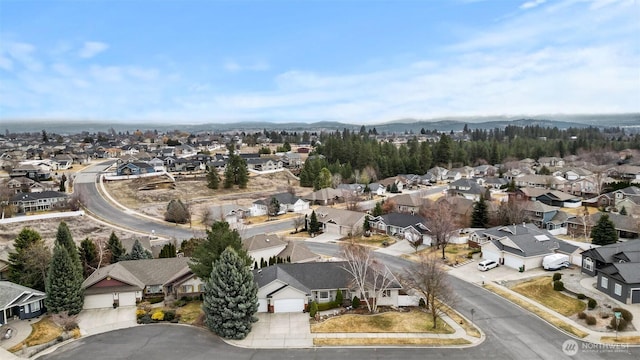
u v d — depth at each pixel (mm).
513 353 35312
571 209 90938
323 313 44219
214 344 37531
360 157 154875
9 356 35469
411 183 142125
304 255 59844
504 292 48938
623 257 48750
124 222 90125
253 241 62875
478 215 77312
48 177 127000
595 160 161875
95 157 180375
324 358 34844
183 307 45969
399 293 46344
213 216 89500
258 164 150250
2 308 41156
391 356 35031
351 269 48094
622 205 82688
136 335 39438
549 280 51031
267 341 38031
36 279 49500
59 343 37938
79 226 85188
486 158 183875
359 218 80875
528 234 60219
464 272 56375
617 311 39469
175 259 53062
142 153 172000
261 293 44750
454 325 40906
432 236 69562
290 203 102750
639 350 35281
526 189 102500
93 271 55125
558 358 34375
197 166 146500
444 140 171250
